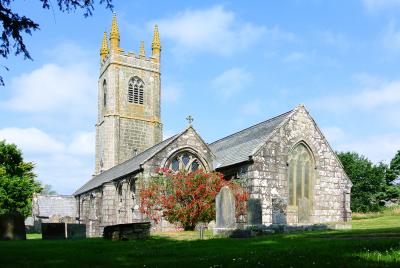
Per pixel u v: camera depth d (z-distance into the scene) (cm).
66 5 1146
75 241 2031
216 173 2933
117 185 3769
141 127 6288
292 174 3112
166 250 1366
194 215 2714
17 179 5391
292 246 1287
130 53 6391
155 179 2977
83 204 5444
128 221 3384
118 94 6216
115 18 6400
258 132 3425
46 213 6456
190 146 3203
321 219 3133
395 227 2069
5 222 2477
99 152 6531
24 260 1149
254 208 2445
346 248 1086
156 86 6525
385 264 795
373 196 6016
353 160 6175
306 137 3183
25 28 1151
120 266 987
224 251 1250
